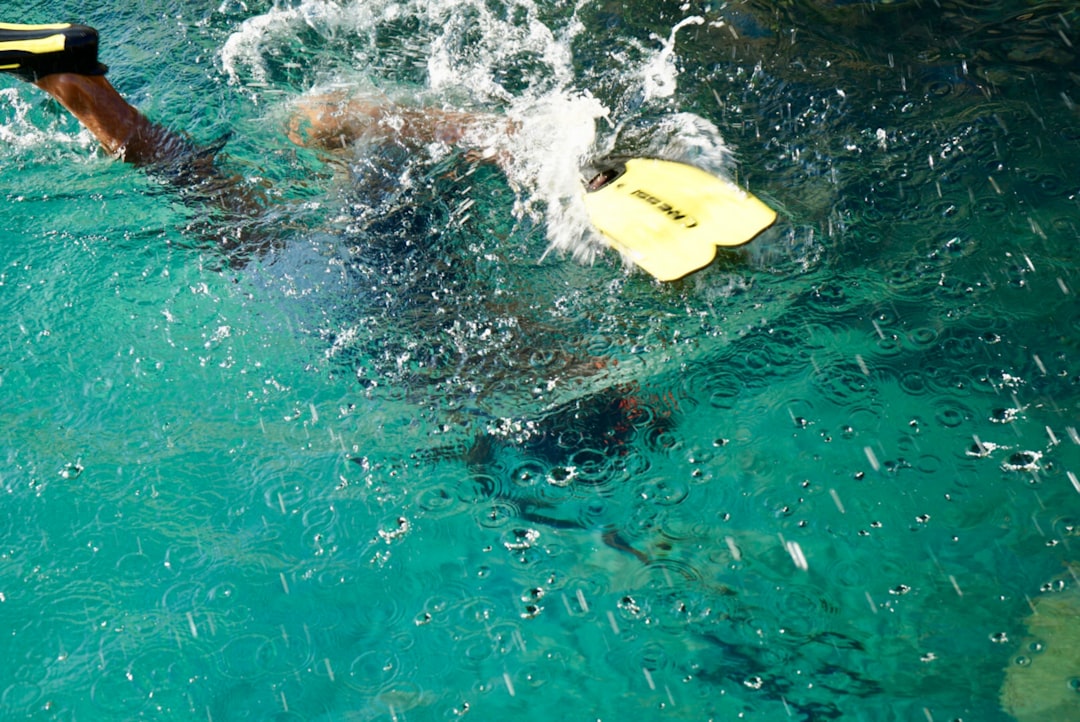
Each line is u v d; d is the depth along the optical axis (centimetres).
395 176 365
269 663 247
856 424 286
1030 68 412
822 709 226
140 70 443
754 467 279
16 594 265
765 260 334
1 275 350
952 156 371
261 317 332
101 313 338
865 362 301
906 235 341
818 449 281
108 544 276
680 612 250
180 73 439
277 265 345
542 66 430
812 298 322
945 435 280
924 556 255
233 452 297
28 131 411
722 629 245
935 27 445
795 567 257
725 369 303
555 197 354
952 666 231
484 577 263
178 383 316
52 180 387
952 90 405
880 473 274
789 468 278
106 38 473
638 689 235
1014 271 325
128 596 265
